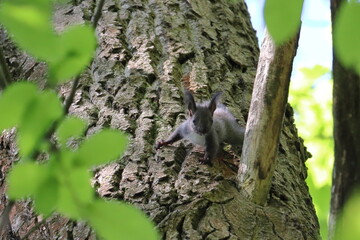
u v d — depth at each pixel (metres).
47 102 4.17
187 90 9.47
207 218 7.13
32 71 9.91
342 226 4.21
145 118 8.80
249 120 7.68
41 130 4.23
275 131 7.55
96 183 7.70
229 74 10.38
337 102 5.11
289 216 7.51
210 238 6.89
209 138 9.31
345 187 5.06
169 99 9.27
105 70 9.62
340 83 5.07
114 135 4.23
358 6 3.80
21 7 4.07
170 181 7.75
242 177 7.66
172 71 9.78
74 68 4.23
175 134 8.64
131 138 8.44
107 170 7.86
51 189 4.20
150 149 8.28
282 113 7.55
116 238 3.94
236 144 10.02
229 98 10.05
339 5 3.96
